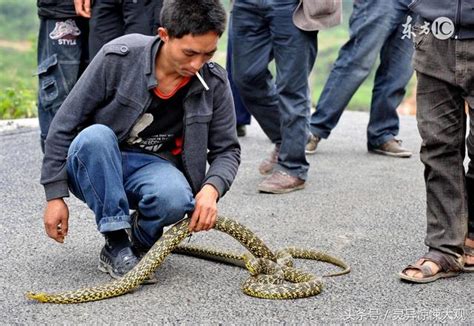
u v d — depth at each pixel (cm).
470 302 434
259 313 414
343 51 832
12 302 426
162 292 441
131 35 450
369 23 801
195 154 453
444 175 466
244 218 605
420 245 541
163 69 433
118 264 456
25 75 1351
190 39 411
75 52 743
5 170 760
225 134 464
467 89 450
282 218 607
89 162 434
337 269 490
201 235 552
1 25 1562
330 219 605
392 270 488
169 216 439
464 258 480
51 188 441
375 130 846
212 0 411
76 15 735
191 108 446
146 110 441
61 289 447
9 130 960
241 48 712
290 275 464
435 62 454
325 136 852
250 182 722
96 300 427
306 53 665
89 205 444
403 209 636
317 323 404
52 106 745
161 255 439
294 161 689
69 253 512
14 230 566
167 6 417
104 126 442
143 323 399
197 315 410
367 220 604
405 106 1371
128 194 457
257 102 730
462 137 466
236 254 487
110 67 438
